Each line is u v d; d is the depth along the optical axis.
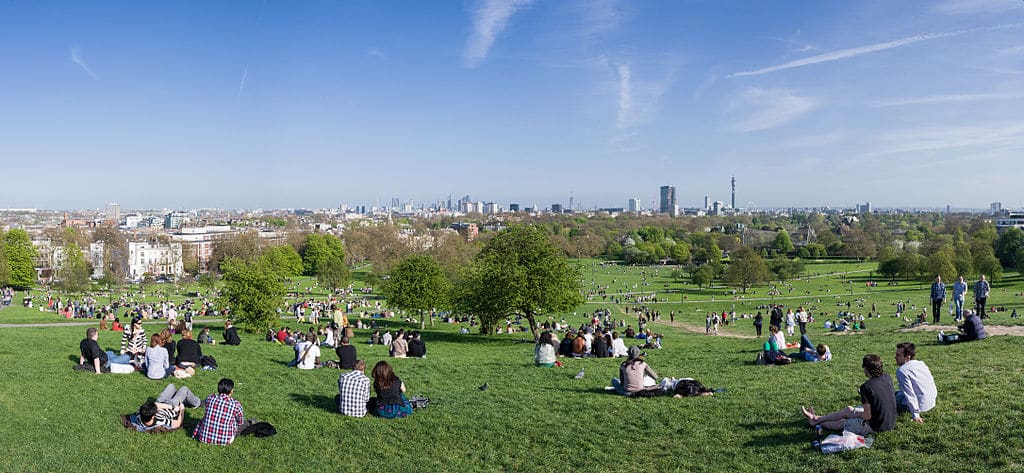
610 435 15.22
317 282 151.62
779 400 16.98
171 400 16.00
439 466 13.84
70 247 142.00
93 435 15.34
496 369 24.47
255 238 197.62
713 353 28.58
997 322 31.25
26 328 46.09
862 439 13.18
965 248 152.38
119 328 45.22
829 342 30.53
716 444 14.27
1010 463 11.78
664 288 146.00
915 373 14.31
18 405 17.58
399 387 17.28
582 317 86.75
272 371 23.69
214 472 13.53
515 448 14.75
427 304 61.16
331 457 14.40
